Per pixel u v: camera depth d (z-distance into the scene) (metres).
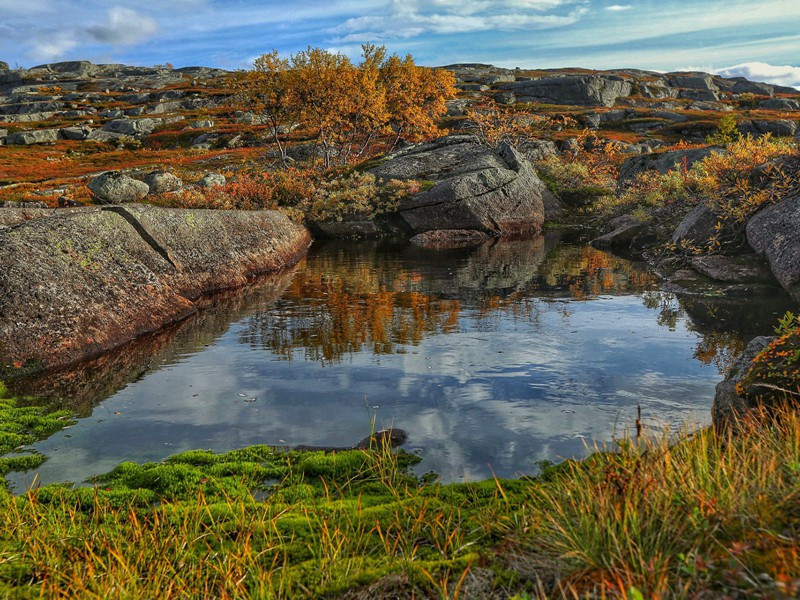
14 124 94.31
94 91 137.00
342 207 35.28
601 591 3.53
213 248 21.42
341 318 15.80
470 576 4.27
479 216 33.69
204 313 16.80
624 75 141.88
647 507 4.21
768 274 17.59
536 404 9.55
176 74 168.88
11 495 6.83
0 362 11.62
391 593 4.23
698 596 3.20
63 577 4.68
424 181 37.28
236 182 38.84
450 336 13.78
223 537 5.63
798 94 138.50
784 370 6.93
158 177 35.34
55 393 10.67
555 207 40.59
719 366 11.22
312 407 9.74
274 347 13.29
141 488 7.00
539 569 4.16
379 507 6.21
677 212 27.36
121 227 17.88
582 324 14.58
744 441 5.35
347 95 56.69
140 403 10.08
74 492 6.82
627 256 25.22
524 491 6.48
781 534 3.59
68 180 50.03
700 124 79.38
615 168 49.47
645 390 10.05
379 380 10.93
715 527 3.76
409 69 65.12
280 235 27.11
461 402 9.74
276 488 7.00
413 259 26.06
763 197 19.48
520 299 17.56
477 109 65.56
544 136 69.25
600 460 5.50
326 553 4.92
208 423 9.18
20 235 14.58
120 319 14.45
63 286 13.90
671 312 15.46
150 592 4.33
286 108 55.69
